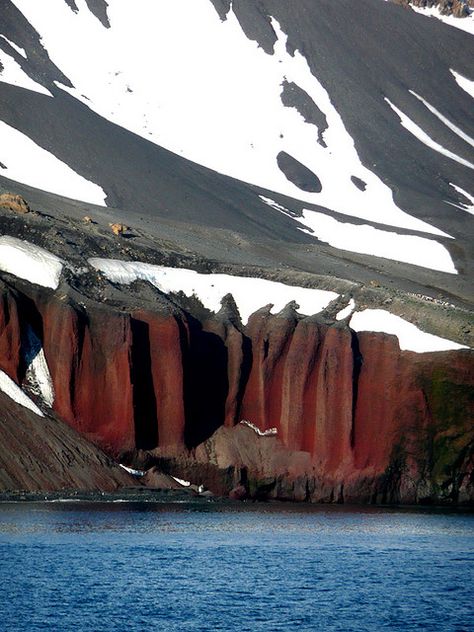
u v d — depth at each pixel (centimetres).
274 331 17400
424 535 13788
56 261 17100
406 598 10494
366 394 17150
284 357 17312
